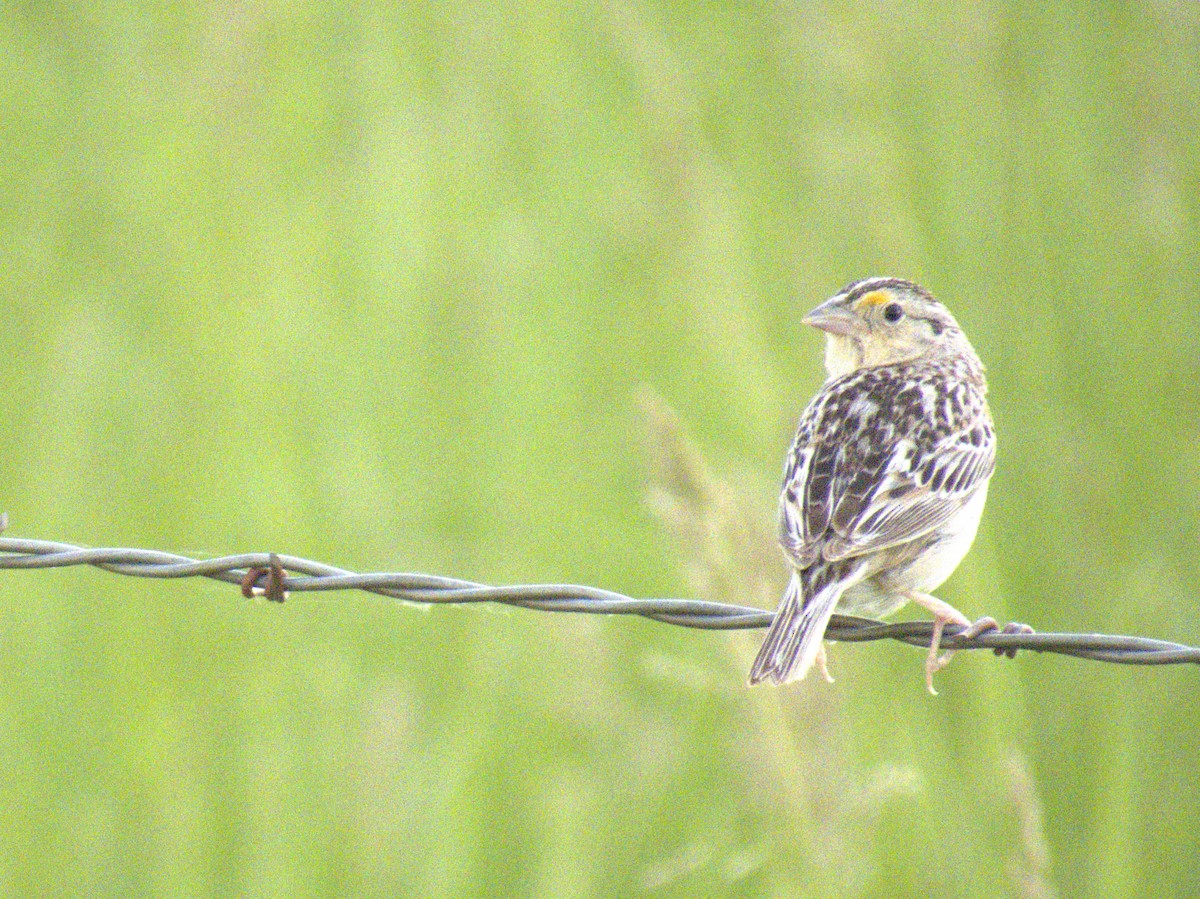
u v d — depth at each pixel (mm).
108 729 10016
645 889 9852
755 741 9219
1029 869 9227
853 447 8516
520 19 12375
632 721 10227
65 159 12352
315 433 11031
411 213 11680
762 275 11852
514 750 10062
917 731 9781
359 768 9883
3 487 10914
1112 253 12156
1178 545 11281
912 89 12359
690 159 11555
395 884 9680
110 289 11727
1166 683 10820
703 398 11156
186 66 12633
